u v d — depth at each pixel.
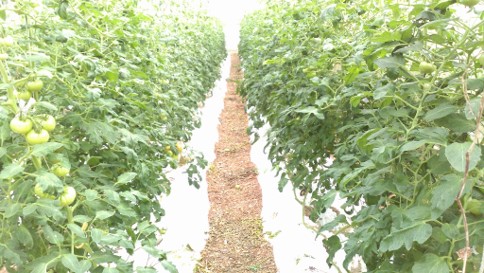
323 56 2.96
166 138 3.78
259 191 5.62
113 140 2.23
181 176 5.07
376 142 1.80
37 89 1.80
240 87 8.12
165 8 5.77
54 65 2.26
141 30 3.80
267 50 5.22
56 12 2.37
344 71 3.06
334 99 2.81
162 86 4.54
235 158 7.10
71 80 2.28
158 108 3.87
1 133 1.59
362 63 2.49
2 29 1.83
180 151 4.53
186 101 5.46
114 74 2.35
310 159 3.52
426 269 1.39
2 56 1.59
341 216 2.18
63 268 1.75
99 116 2.33
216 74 10.85
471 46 1.43
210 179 6.14
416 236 1.39
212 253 4.24
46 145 1.54
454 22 1.51
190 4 7.85
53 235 1.62
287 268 3.42
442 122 1.53
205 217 4.80
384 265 1.73
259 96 5.55
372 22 2.62
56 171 1.73
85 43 2.69
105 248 2.09
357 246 1.94
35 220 1.71
